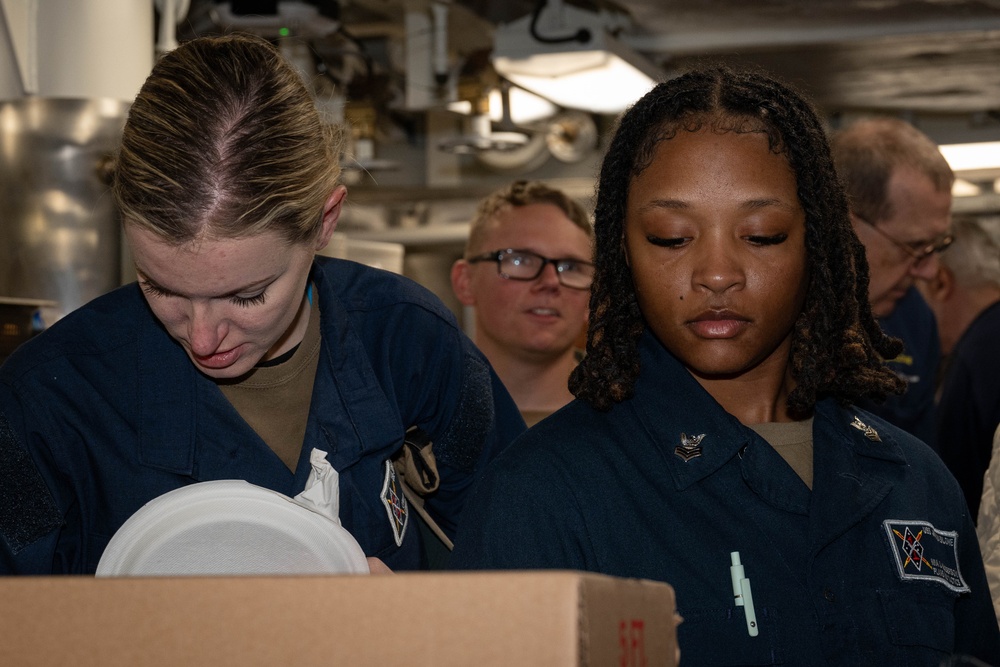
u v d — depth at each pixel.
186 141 1.03
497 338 2.59
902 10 3.76
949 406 2.60
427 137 5.21
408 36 3.98
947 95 4.77
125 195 1.03
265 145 1.06
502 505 1.09
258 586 0.66
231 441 1.29
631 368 1.17
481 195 5.24
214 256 1.03
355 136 4.59
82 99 2.31
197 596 0.66
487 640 0.63
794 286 1.09
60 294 2.30
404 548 1.41
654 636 0.74
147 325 1.29
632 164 1.13
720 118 1.08
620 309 1.17
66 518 1.24
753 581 1.07
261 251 1.05
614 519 1.10
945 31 3.85
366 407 1.37
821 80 4.57
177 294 1.08
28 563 1.18
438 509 1.59
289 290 1.13
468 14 3.80
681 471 1.12
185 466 1.25
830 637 1.07
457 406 1.50
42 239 2.30
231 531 0.90
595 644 0.64
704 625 1.05
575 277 2.58
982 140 5.05
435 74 3.92
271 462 1.30
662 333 1.10
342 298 1.44
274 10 3.41
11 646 0.67
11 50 2.51
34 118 2.29
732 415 1.16
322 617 0.65
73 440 1.23
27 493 1.19
